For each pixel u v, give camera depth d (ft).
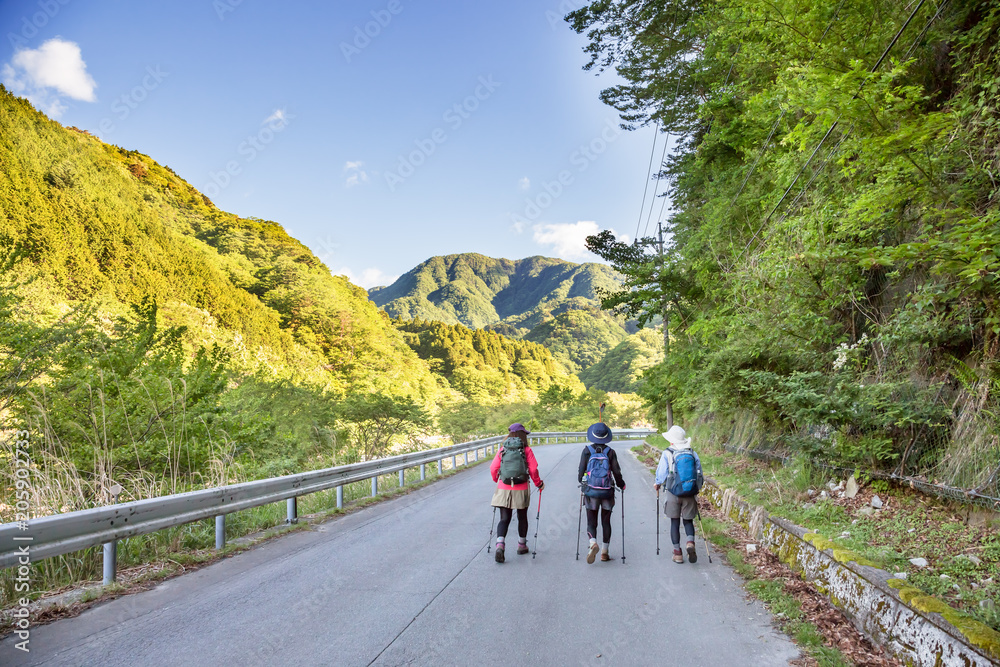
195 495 19.45
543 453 84.58
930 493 18.29
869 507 19.69
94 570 17.48
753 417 36.70
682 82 53.06
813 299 25.30
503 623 13.64
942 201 16.83
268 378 58.59
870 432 21.84
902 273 22.54
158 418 28.09
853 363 23.30
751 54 29.50
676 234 59.47
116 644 12.03
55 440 24.36
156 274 258.98
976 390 17.51
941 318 18.71
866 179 21.20
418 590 16.30
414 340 617.21
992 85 16.40
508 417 177.58
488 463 68.64
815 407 21.58
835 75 16.28
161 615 13.97
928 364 20.58
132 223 295.07
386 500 35.70
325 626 13.32
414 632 13.00
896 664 11.39
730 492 28.43
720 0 30.30
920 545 15.61
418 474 51.24
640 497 35.91
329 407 63.52
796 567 17.84
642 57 52.44
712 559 20.15
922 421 18.80
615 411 217.97
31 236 178.91
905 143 15.71
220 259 393.29
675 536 19.75
